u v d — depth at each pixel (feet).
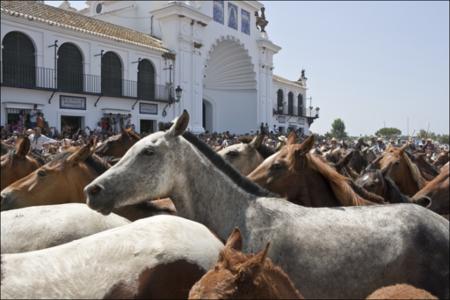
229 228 12.65
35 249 10.99
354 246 11.55
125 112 96.89
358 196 15.39
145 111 100.94
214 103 132.26
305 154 14.90
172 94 106.32
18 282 7.82
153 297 8.61
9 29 76.43
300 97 174.09
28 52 80.18
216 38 120.78
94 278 8.21
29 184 16.20
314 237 11.69
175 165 13.15
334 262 11.39
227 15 125.08
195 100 113.19
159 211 14.92
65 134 74.74
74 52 88.17
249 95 136.56
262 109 138.21
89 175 17.06
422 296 8.45
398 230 11.76
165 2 121.60
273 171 14.96
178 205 13.58
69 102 86.17
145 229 9.56
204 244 9.98
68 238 11.39
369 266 11.35
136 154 12.91
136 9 127.95
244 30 132.16
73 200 16.66
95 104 90.89
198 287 7.47
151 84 103.30
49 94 82.53
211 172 13.26
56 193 16.34
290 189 14.89
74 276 8.14
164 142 13.07
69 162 16.71
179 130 13.21
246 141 26.27
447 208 19.29
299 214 12.35
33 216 11.84
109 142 31.83
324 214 12.34
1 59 75.20
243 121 136.26
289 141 16.62
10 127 71.31
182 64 109.29
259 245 11.90
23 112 77.10
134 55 98.78
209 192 13.15
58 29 83.82
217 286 7.33
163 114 104.99
